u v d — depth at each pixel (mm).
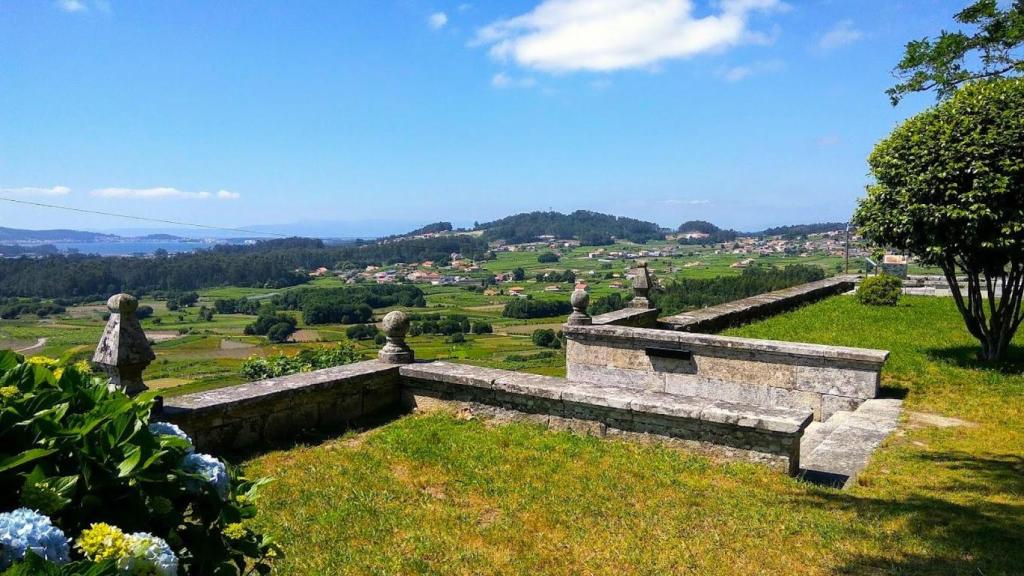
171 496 2271
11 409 2141
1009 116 8211
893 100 9102
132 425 2275
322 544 4395
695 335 9320
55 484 2014
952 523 4652
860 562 4121
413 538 4516
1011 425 7160
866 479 5656
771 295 16188
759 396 8859
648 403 6469
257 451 6398
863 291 16359
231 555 2455
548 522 4809
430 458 6180
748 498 5230
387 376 7914
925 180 8656
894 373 9414
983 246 8414
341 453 6352
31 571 1655
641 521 4809
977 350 10484
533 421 7227
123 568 1806
